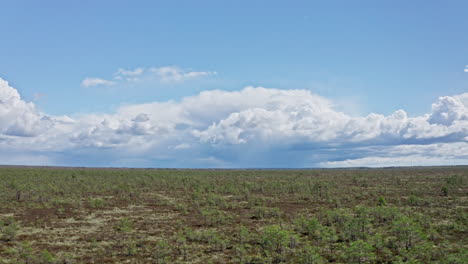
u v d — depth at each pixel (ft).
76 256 65.62
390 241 72.95
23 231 84.33
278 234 70.18
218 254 67.87
